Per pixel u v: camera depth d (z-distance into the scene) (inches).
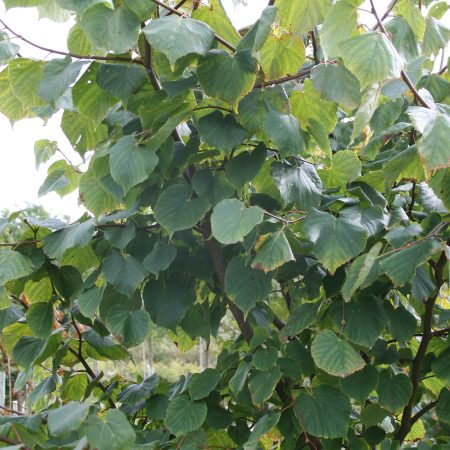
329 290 54.2
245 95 50.1
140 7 48.4
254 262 47.9
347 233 48.2
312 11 46.8
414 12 50.5
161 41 45.3
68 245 55.0
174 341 75.3
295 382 58.2
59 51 52.1
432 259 56.7
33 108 61.3
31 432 50.9
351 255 47.5
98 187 57.0
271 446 69.6
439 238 47.6
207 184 53.4
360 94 49.5
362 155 62.9
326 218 49.3
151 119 53.5
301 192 52.4
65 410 43.9
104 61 55.7
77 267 64.0
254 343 55.1
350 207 53.6
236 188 51.5
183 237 59.2
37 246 60.8
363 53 42.0
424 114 41.6
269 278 52.7
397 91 48.0
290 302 69.3
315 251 48.1
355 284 45.1
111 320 56.8
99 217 60.9
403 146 62.9
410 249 46.7
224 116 52.6
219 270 59.2
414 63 53.6
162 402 63.7
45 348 67.8
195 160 55.2
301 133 51.1
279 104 54.2
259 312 63.1
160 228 58.2
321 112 55.2
